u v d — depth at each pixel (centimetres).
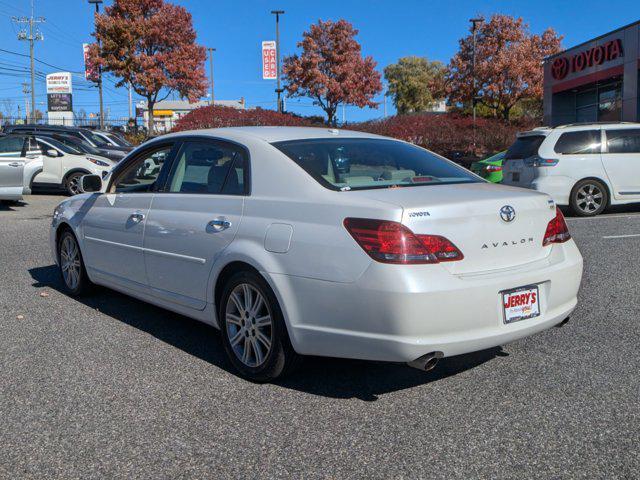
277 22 4416
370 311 334
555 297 381
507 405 362
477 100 3847
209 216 427
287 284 366
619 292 602
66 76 5619
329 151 418
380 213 338
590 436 323
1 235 1017
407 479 286
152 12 3688
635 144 1151
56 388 392
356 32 4450
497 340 353
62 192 1820
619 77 2375
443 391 384
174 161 486
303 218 368
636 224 1022
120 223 517
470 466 296
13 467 301
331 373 415
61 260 630
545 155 1140
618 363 423
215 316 426
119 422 346
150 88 3641
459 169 455
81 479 290
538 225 386
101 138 2355
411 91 6950
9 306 584
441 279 334
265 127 469
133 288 512
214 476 291
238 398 377
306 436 328
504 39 3966
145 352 459
